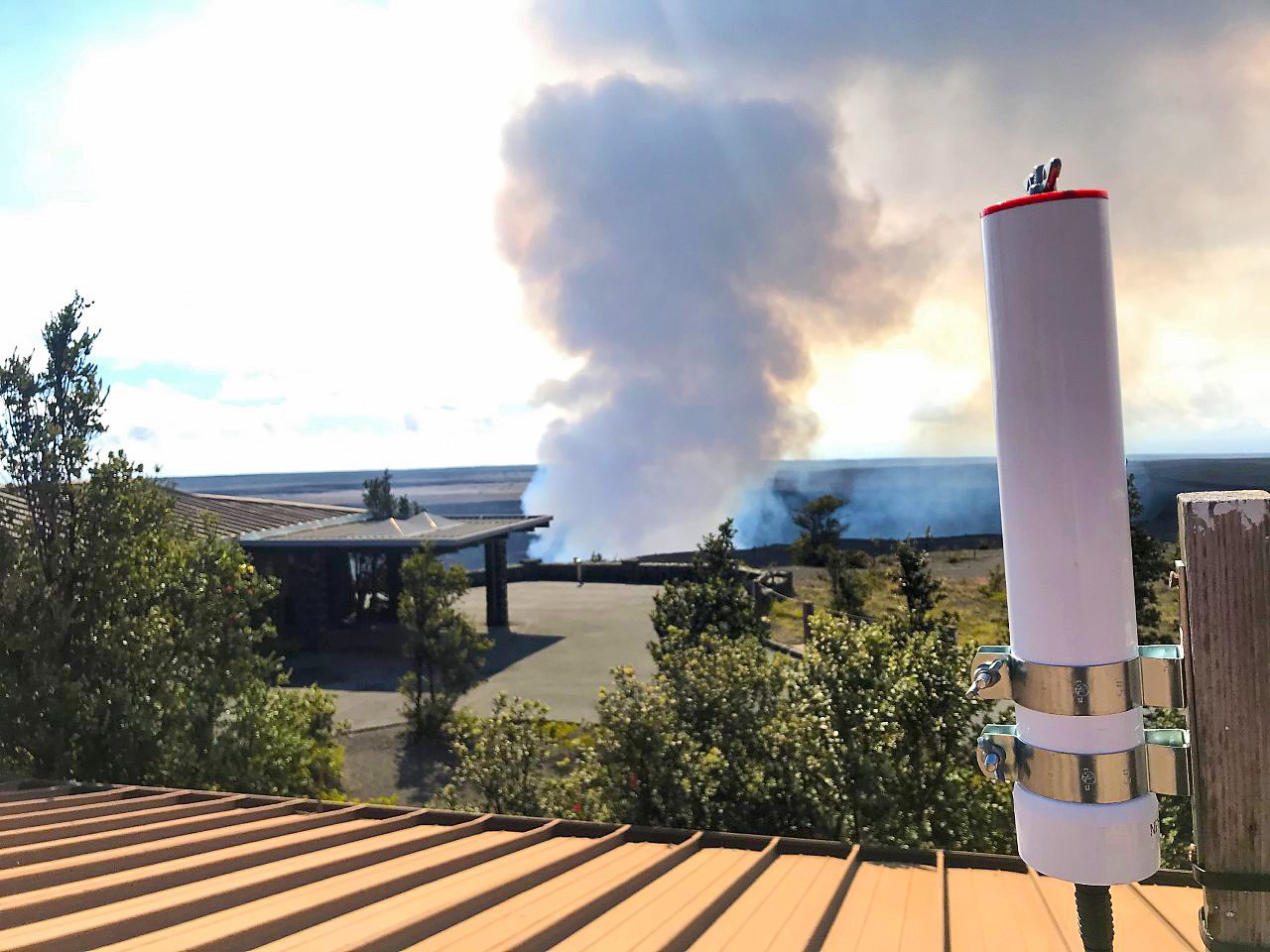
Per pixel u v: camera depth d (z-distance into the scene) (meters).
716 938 3.03
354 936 2.78
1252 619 1.27
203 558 9.05
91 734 7.77
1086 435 1.22
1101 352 1.23
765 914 3.32
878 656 6.79
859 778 6.31
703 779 6.52
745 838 4.48
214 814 4.95
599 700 6.91
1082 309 1.22
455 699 14.41
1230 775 1.27
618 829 4.64
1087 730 1.23
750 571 27.86
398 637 21.81
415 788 11.86
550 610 26.98
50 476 8.10
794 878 3.89
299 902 3.13
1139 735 1.28
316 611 21.91
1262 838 1.27
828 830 6.27
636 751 6.61
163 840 4.18
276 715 9.27
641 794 6.56
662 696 6.85
